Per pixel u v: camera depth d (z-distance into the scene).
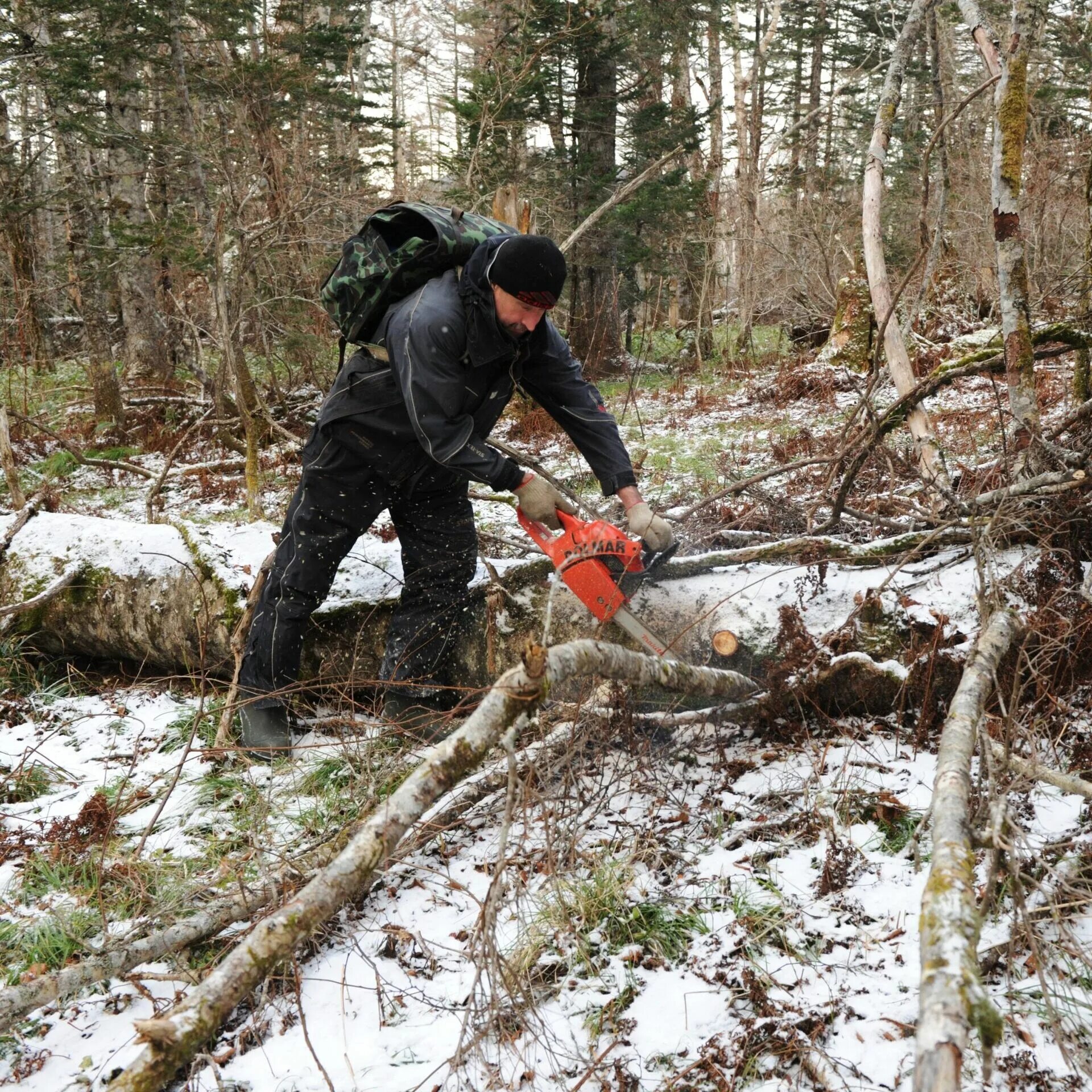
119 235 10.44
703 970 1.99
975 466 4.26
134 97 12.69
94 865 2.57
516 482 2.56
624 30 13.43
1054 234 6.31
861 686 2.74
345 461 2.93
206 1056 1.83
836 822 2.39
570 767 2.41
